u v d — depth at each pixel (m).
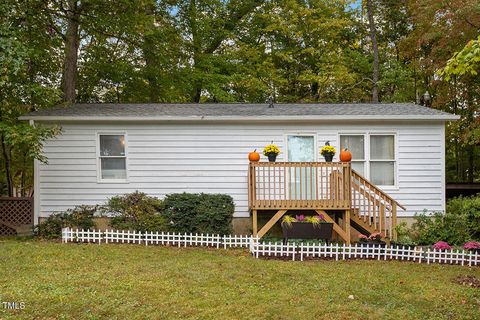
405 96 20.95
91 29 14.98
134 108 12.27
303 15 21.62
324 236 9.45
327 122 11.32
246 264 7.76
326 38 22.28
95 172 11.31
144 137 11.41
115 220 10.23
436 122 11.26
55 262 7.56
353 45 23.17
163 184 11.38
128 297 5.71
